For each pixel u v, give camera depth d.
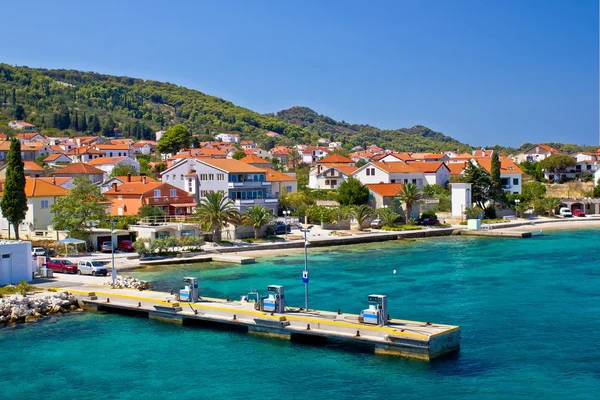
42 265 79.56
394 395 39.28
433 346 44.75
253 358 46.62
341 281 74.19
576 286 69.81
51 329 55.44
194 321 57.22
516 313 57.56
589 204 164.38
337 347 48.62
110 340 51.97
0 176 137.25
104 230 98.38
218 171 128.25
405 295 65.62
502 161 185.62
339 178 169.75
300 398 39.25
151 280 76.31
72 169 165.75
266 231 112.75
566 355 45.72
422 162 181.12
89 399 40.19
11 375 44.28
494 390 39.66
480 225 131.38
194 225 103.56
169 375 43.88
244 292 67.94
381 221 130.75
